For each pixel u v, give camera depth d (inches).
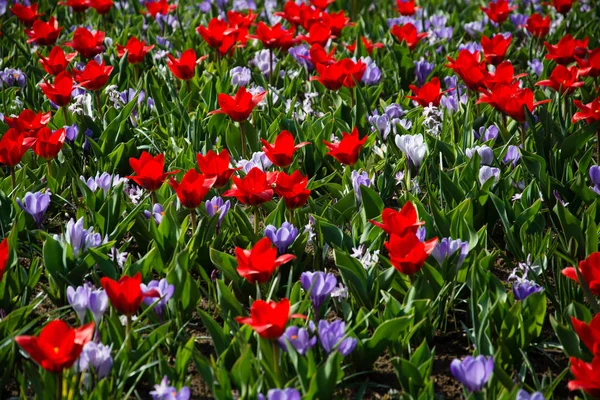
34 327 74.3
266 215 88.3
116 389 64.7
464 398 69.4
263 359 65.8
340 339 66.2
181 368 66.2
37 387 64.1
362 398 69.0
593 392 60.5
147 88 111.2
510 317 69.0
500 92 92.5
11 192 84.3
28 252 82.7
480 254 75.8
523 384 65.6
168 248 78.7
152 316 71.1
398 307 70.6
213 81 116.9
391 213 71.9
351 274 73.9
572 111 101.9
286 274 78.4
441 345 73.9
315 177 95.4
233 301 70.6
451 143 95.3
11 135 84.0
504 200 83.8
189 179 76.3
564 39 110.5
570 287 74.0
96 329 67.8
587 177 92.6
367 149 96.8
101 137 96.0
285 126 100.0
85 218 81.0
